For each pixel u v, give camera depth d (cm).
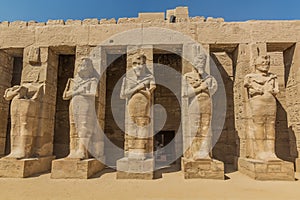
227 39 987
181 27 996
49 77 1002
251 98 846
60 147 1148
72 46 1002
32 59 983
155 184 686
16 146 856
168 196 550
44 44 1005
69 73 1220
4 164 797
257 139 815
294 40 977
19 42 1017
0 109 1027
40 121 927
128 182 715
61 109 1188
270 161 757
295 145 966
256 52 962
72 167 777
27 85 953
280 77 1149
